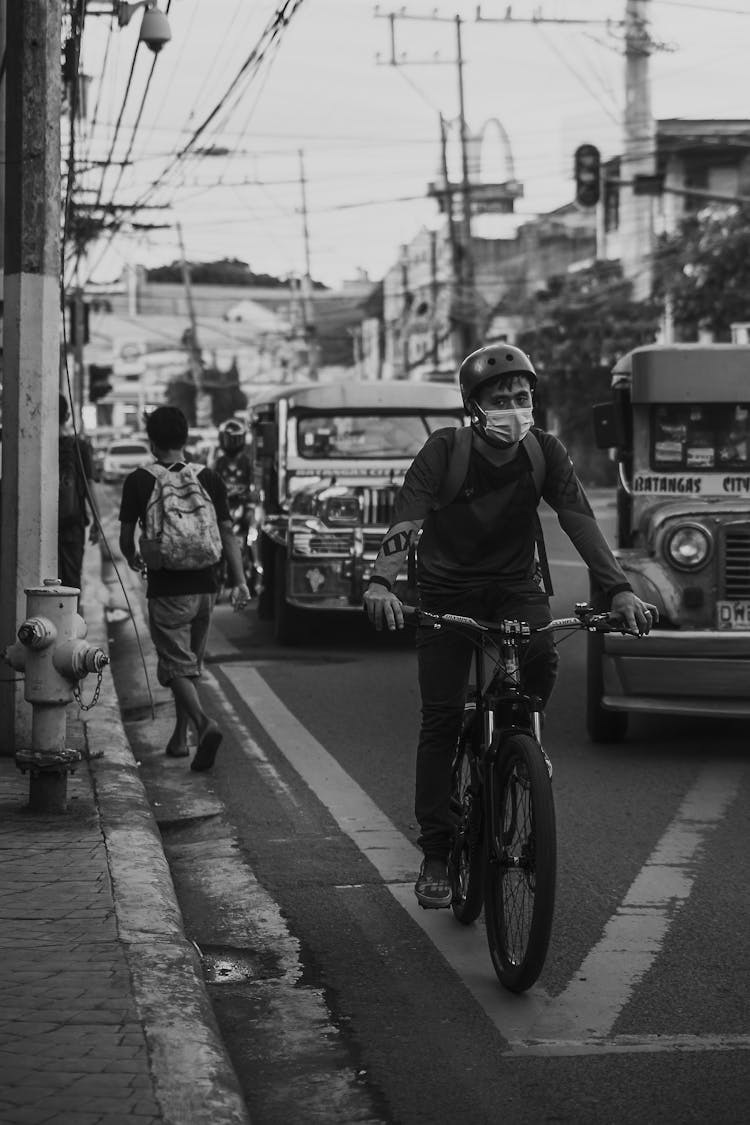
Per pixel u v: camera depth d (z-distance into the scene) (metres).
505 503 5.99
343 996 5.72
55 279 8.86
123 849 7.10
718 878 7.20
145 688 13.13
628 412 11.26
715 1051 5.11
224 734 10.99
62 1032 4.83
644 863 7.48
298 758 10.14
